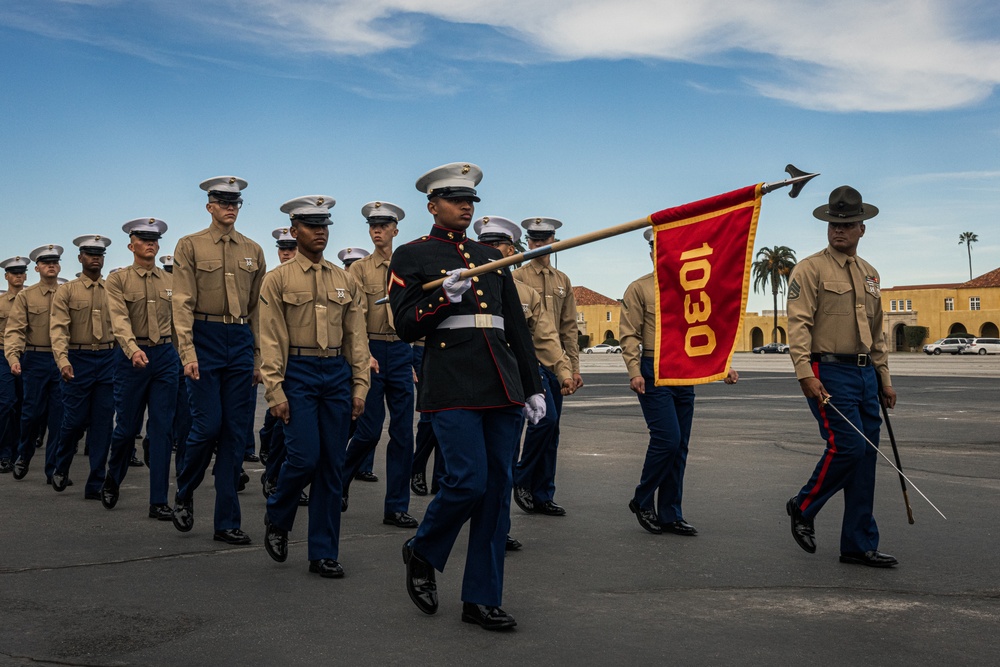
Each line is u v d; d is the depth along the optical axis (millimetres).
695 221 4242
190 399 6469
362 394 5773
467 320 4652
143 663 3920
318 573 5430
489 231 7699
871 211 5801
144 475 9805
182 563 5727
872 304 5824
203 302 6504
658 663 3912
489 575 4469
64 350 8438
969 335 97688
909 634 4285
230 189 6609
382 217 7762
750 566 5594
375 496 8305
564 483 8805
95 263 8641
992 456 10438
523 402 4605
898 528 6633
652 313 6617
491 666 3881
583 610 4691
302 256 5754
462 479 4441
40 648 4105
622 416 16125
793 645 4137
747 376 34219
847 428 5570
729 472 9383
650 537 6434
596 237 4297
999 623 4453
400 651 4070
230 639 4234
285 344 5590
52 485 9055
